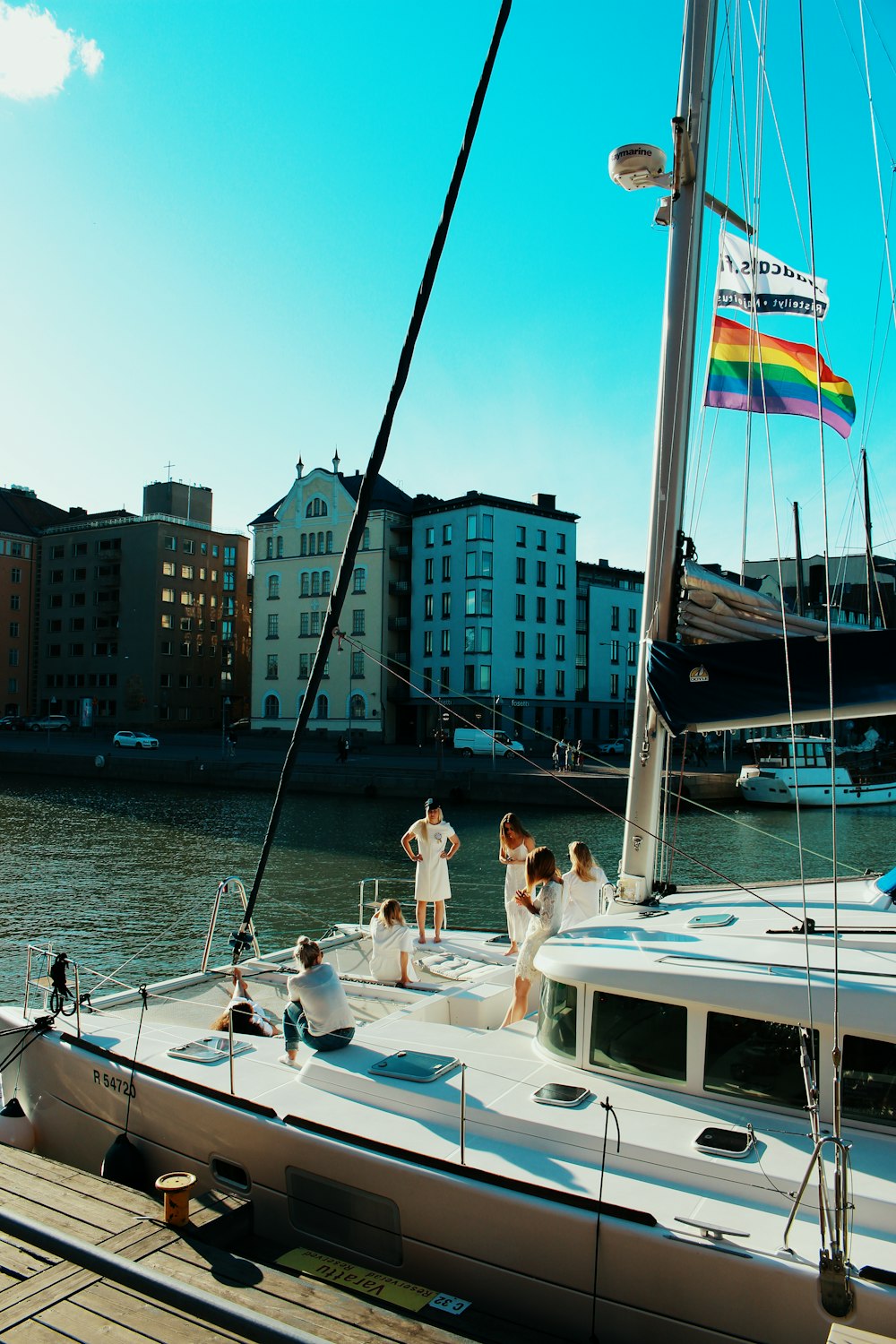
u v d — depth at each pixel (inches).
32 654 3545.8
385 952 299.6
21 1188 209.3
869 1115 168.1
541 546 2746.1
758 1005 178.1
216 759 2062.0
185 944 670.5
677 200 243.9
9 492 3720.5
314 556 2859.3
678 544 243.3
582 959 201.6
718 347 344.2
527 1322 167.2
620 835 1285.7
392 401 268.2
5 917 759.1
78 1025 260.4
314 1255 191.5
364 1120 196.4
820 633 231.3
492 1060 211.3
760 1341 146.3
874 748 1910.7
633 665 3147.1
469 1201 172.9
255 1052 236.5
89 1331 160.4
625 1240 157.5
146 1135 227.6
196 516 3489.2
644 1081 190.9
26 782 1988.2
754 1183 160.1
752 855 1140.5
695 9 240.5
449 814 1528.1
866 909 224.4
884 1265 142.6
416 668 2716.5
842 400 346.9
